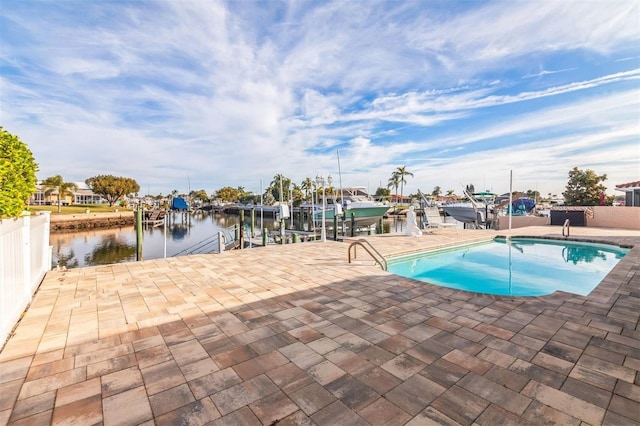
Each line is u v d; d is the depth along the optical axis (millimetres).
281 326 3922
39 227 5938
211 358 3074
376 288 5742
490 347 3252
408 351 3186
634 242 10805
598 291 5285
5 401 2355
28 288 4719
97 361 3018
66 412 2230
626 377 2650
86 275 6812
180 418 2160
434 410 2227
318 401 2348
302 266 7859
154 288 5770
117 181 62562
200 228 44125
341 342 3424
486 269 9266
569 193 32625
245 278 6559
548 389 2475
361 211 28406
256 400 2371
